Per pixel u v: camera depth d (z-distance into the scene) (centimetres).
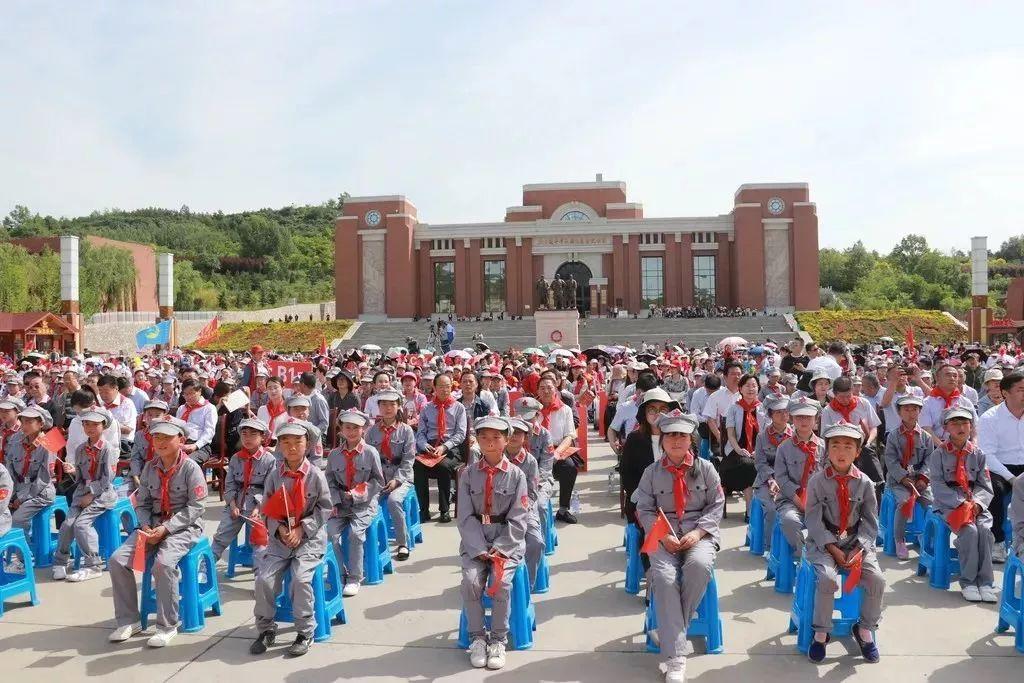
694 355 2316
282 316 8531
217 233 14275
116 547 895
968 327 5538
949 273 10681
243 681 579
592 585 798
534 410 920
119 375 1327
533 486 789
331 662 612
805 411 784
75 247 4625
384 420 948
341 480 811
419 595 777
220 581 840
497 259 6850
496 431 644
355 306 6694
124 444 1123
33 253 5816
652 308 6512
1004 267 11700
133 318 6300
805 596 612
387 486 907
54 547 919
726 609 719
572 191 7362
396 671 593
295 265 12412
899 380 1093
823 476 621
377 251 6744
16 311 5078
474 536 641
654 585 589
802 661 600
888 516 910
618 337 5597
